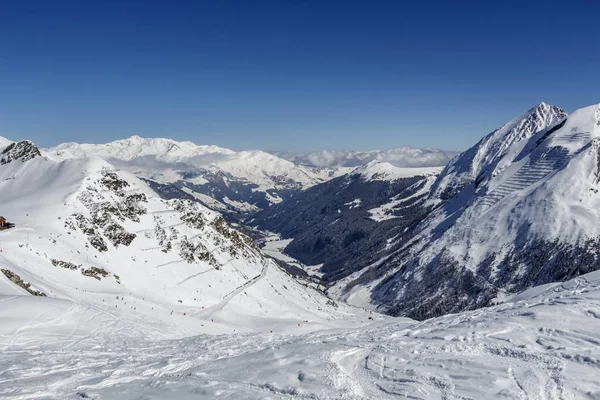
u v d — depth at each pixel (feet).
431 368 85.40
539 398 67.67
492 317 125.49
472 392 71.82
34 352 130.00
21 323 165.07
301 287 620.08
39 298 199.93
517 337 97.40
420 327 138.92
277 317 405.59
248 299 433.48
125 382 92.43
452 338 105.09
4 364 110.22
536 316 112.16
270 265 633.20
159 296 360.69
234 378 89.30
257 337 160.86
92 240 377.71
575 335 92.89
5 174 514.68
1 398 80.84
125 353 132.05
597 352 81.82
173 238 458.50
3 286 212.02
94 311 206.59
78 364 111.96
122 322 204.85
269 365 96.17
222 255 508.12
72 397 80.79
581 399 66.28
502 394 69.87
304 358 98.58
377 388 78.59
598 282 157.58
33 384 89.97
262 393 77.97
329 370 88.53
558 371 76.18
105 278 335.26
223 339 157.07
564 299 127.95
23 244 306.76
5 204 406.62
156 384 87.71
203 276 435.12
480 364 84.02
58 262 312.50
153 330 211.00
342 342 117.60
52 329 168.55
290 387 79.97
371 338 123.13
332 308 586.86
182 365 106.42
